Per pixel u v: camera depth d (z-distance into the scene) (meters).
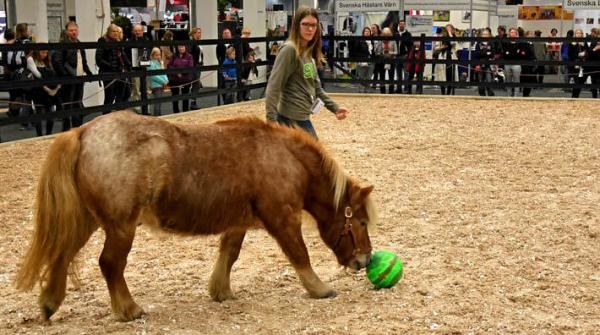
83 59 13.47
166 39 15.80
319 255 6.27
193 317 4.82
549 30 24.14
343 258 5.22
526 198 8.22
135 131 4.56
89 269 5.90
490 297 5.20
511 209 7.73
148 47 14.65
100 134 4.51
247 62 17.72
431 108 16.48
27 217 7.48
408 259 6.11
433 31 23.84
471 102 17.66
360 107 16.66
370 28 20.31
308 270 5.11
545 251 6.30
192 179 4.64
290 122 6.25
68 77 12.73
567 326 4.65
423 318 4.79
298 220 4.98
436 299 5.16
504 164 10.20
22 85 11.94
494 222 7.21
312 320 4.77
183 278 5.69
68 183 4.47
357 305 5.04
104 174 4.44
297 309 4.97
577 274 5.71
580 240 6.61
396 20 22.75
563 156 10.78
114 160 4.45
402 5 21.86
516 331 4.57
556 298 5.18
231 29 24.23
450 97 18.34
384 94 18.83
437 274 5.72
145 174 4.50
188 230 4.75
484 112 15.82
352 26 23.52
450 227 7.06
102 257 4.59
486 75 19.64
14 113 13.42
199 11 21.64
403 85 19.19
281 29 25.19
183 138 4.70
